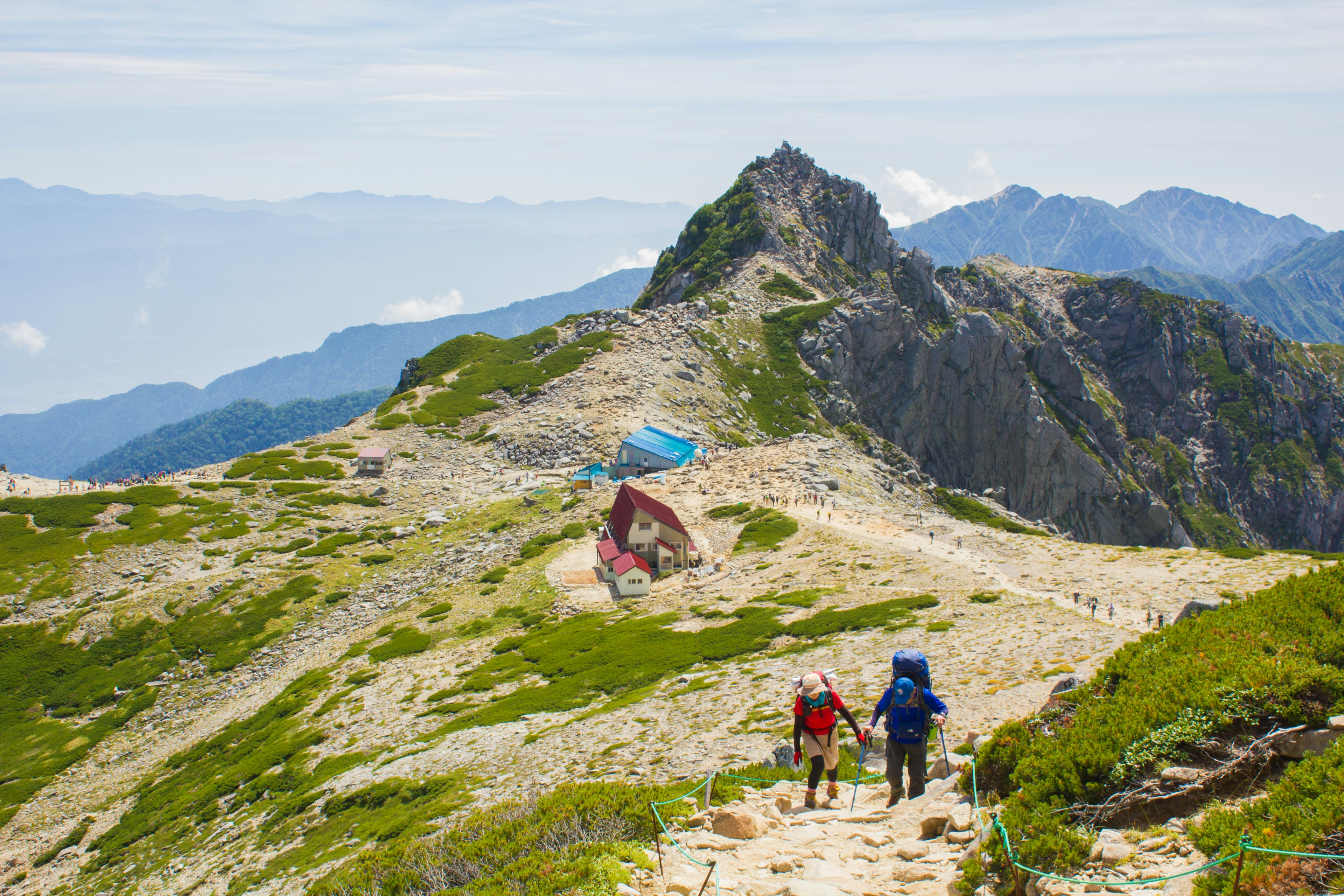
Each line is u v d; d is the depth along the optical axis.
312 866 42.06
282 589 104.25
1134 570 67.81
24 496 134.12
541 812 20.39
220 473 149.00
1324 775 11.65
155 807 65.44
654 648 64.44
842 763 26.38
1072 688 21.64
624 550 88.00
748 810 16.81
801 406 196.88
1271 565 65.06
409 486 140.00
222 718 80.44
